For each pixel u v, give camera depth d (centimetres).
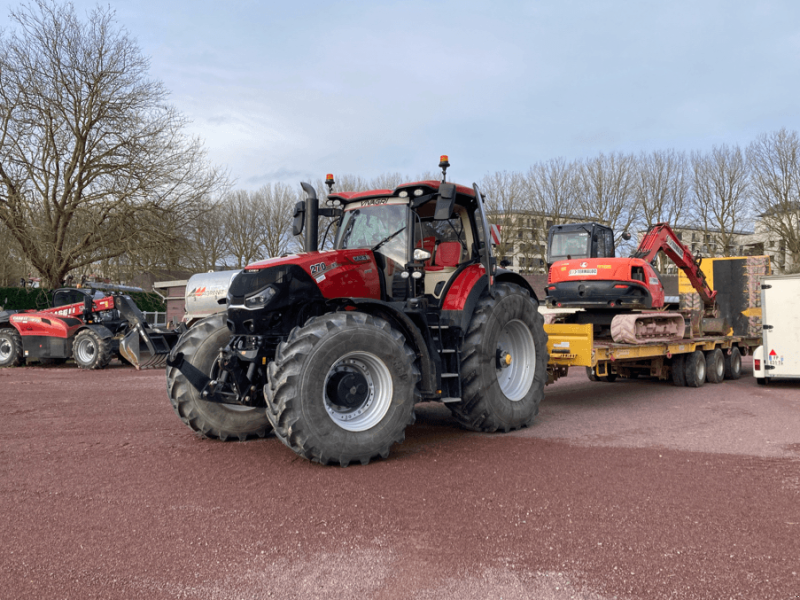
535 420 655
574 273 909
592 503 358
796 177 3394
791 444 530
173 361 486
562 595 243
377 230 552
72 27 2139
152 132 2233
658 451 498
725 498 369
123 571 264
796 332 982
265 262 477
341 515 337
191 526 320
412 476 417
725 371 1137
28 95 2108
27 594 242
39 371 1267
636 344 814
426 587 250
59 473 425
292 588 249
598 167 3828
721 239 3769
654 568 268
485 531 312
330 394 452
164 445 520
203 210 2375
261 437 560
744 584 253
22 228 2191
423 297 534
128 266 2298
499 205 3828
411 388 475
